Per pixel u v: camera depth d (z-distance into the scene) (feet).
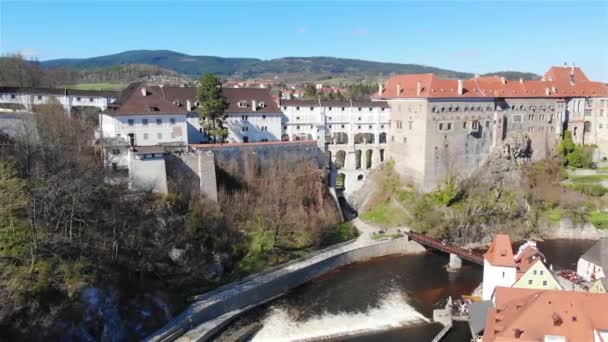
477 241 316.60
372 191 356.59
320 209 298.35
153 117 269.64
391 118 370.73
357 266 266.98
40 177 189.16
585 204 343.87
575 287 213.05
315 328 196.85
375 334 191.72
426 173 335.26
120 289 178.50
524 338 142.51
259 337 189.37
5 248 156.76
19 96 297.94
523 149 361.92
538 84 382.42
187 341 176.04
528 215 333.21
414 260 278.26
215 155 273.95
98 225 188.75
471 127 346.13
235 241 247.29
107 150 234.17
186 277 212.84
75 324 154.10
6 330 137.18
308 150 313.94
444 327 196.13
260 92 340.39
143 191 225.15
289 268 242.58
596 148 398.21
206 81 285.43
